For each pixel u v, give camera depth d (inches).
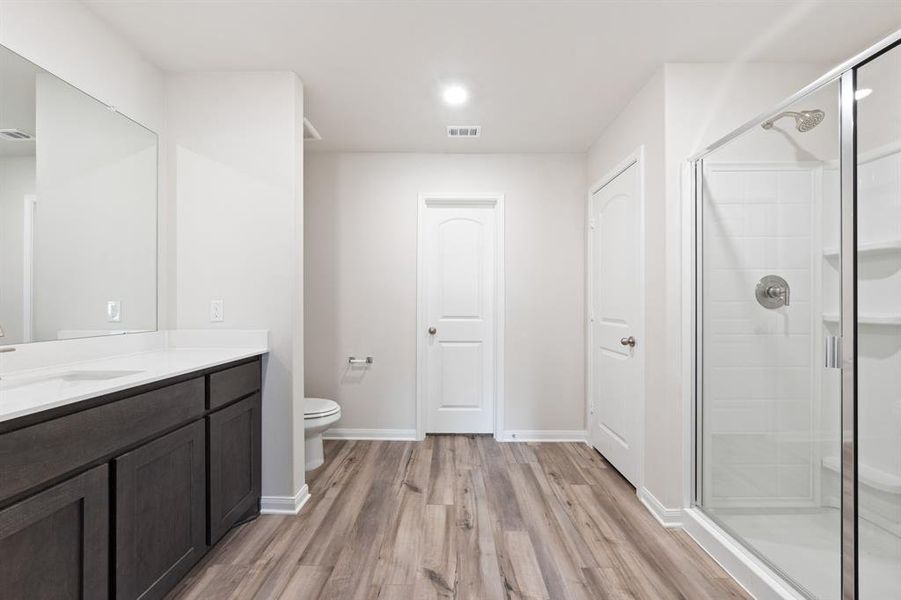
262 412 88.9
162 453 58.5
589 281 133.4
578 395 138.1
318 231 138.3
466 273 142.6
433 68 89.1
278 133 89.5
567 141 128.7
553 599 62.5
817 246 66.3
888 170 60.2
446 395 142.9
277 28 76.1
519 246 138.3
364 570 68.9
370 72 90.8
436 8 70.9
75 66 69.2
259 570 68.7
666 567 70.6
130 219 80.5
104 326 74.4
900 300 61.3
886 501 59.7
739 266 75.9
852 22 74.2
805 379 67.8
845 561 59.3
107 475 49.5
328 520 85.1
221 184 89.4
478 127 118.6
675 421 84.1
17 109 60.6
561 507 91.4
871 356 60.8
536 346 138.0
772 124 69.6
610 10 71.2
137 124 82.3
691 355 83.7
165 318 88.9
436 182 138.6
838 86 61.4
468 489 100.0
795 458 67.8
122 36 78.3
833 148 62.9
